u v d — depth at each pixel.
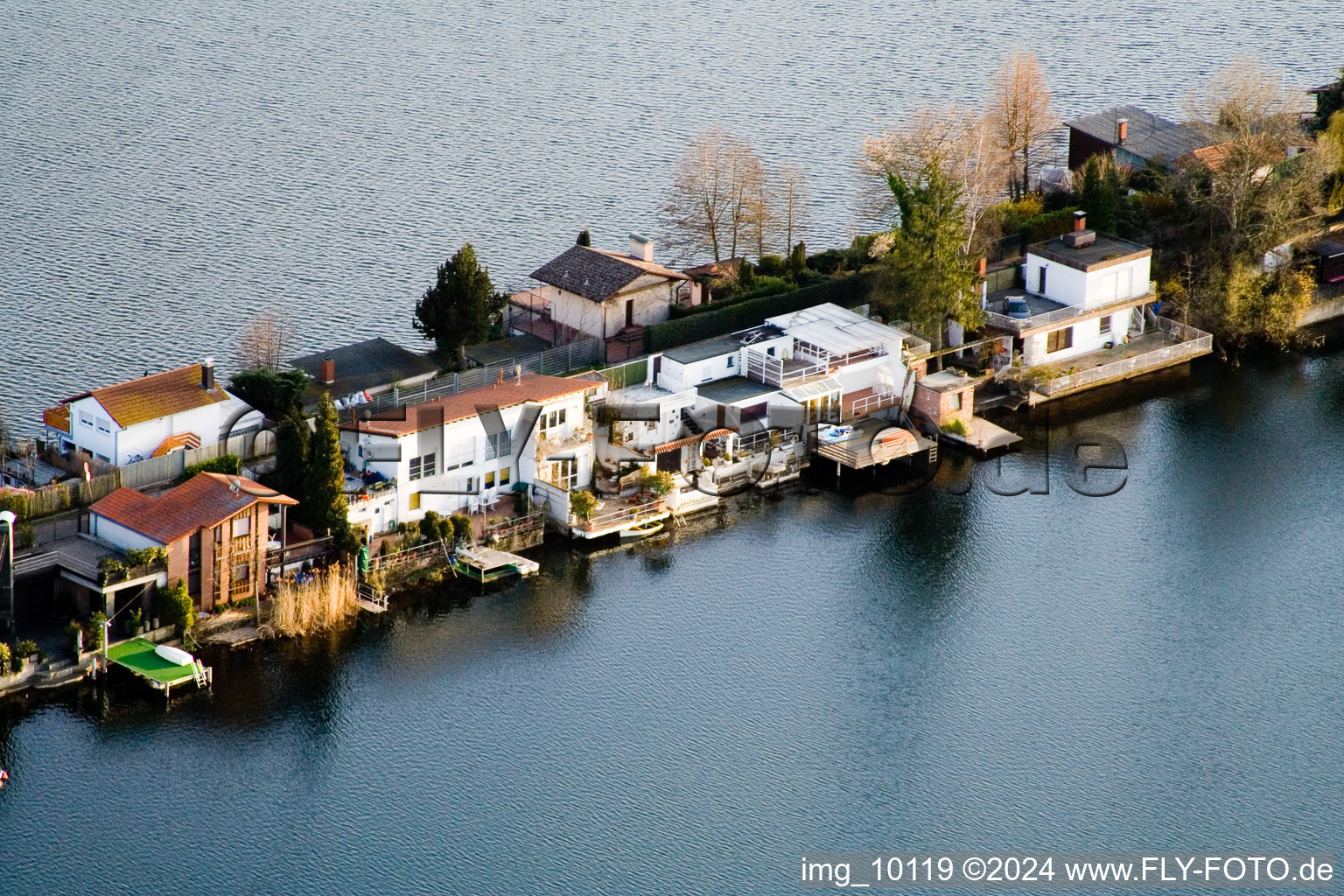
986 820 128.38
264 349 175.12
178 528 136.12
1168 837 127.12
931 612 148.88
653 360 164.75
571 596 147.88
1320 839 127.06
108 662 133.50
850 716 137.12
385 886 120.56
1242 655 144.88
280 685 135.75
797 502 162.00
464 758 131.12
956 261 172.75
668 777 130.62
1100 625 148.12
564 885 121.44
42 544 138.38
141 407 149.62
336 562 143.25
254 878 120.56
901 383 171.62
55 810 124.38
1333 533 160.25
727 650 143.12
